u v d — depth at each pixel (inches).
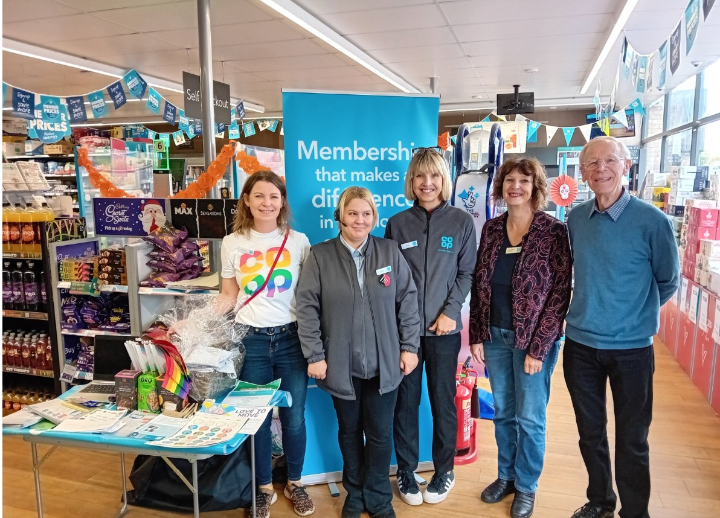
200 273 116.4
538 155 305.9
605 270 78.9
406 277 88.1
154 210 113.8
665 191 240.2
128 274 110.3
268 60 274.7
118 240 141.7
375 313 85.3
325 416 106.7
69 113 218.4
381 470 90.4
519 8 197.0
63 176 296.8
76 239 130.7
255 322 88.3
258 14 197.3
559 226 86.2
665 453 117.3
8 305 134.0
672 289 77.8
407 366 87.8
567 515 94.7
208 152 155.1
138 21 206.1
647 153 377.4
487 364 94.6
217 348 83.8
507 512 96.0
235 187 236.2
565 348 86.1
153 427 74.3
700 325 154.1
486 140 175.8
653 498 100.4
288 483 100.0
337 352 85.7
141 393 79.2
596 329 80.4
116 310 119.0
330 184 104.0
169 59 270.1
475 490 103.3
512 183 86.2
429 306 91.1
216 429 73.5
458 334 93.7
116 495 103.0
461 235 91.6
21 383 144.6
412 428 96.5
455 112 490.0
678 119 302.2
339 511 97.6
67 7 189.2
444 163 90.6
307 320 86.0
